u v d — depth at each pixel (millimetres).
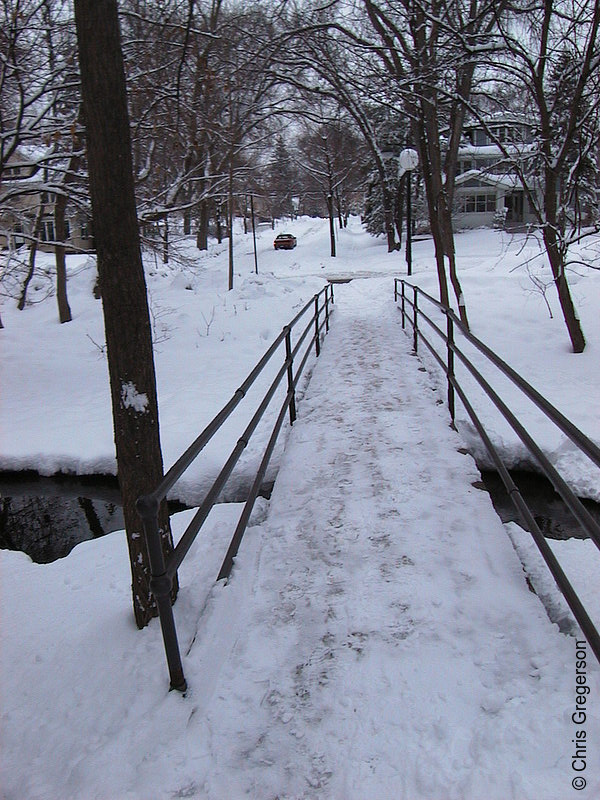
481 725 2586
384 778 2396
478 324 13242
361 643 3238
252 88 18141
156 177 13070
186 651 3180
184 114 12859
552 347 11328
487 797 2225
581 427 7414
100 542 5109
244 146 22062
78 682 3062
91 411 9852
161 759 2539
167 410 9156
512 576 3793
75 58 10391
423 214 43906
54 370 12562
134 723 2738
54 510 7359
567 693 2686
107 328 3375
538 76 10008
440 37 13422
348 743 2598
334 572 3959
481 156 38938
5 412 10023
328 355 10930
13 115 10984
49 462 8086
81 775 2480
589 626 2488
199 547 4383
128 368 3354
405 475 5395
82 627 3594
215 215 39438
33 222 15148
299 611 3574
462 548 4141
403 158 22234
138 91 10398
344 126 31625
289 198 74000
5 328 17016
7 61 9203
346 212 68875
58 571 4520
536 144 10883
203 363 11992
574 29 9953
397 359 10133
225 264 29734
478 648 3123
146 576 3432
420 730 2619
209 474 6758
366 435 6500
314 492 5238
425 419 6914
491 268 19969
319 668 3076
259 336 14102
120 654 3225
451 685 2869
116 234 3258
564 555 4121
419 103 12359
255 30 16203
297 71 20234
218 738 2660
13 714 2904
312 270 31875
